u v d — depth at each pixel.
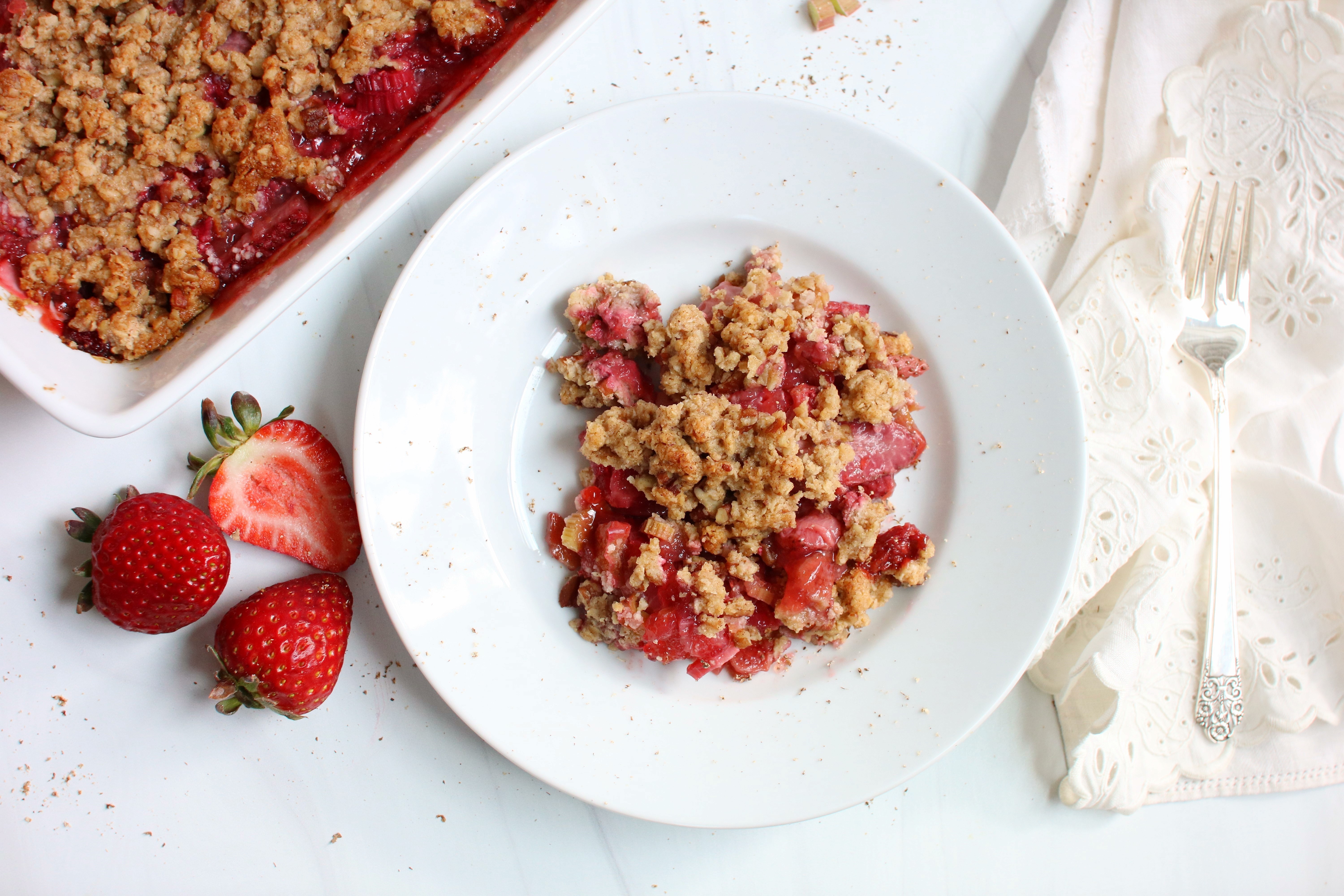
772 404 0.50
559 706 0.51
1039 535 0.51
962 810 0.54
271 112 0.49
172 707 0.53
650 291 0.51
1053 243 0.54
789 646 0.52
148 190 0.49
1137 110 0.54
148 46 0.49
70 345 0.49
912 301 0.52
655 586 0.50
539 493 0.52
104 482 0.52
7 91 0.48
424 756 0.53
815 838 0.54
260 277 0.49
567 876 0.53
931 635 0.52
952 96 0.54
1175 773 0.53
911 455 0.51
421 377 0.51
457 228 0.50
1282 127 0.54
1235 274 0.53
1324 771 0.54
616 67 0.54
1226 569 0.53
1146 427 0.53
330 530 0.52
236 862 0.53
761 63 0.54
